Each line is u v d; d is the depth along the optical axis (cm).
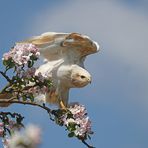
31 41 1528
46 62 1585
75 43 1591
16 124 1195
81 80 1580
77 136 1230
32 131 579
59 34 1558
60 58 1588
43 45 1554
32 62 1227
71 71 1582
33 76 1234
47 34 1544
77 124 1241
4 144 1060
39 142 577
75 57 1606
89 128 1236
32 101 1254
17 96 1242
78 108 1274
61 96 1584
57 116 1266
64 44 1571
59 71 1575
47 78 1260
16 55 1209
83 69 1602
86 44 1598
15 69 1223
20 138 575
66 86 1590
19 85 1225
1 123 1193
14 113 1199
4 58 1207
